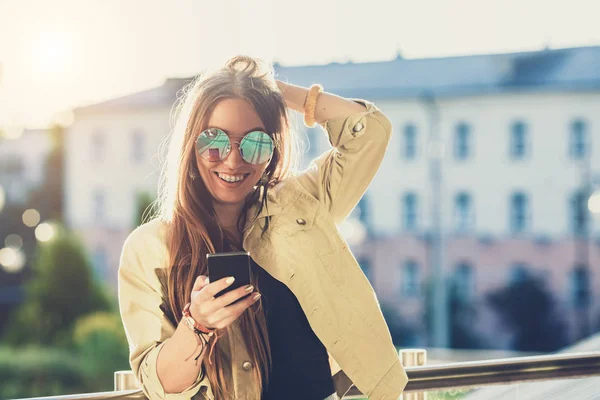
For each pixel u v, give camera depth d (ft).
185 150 5.74
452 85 118.01
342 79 124.36
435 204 110.83
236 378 5.58
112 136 123.34
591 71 114.21
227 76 5.79
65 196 125.49
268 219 6.06
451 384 7.29
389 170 112.47
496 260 109.50
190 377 5.17
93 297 113.19
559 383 7.79
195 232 5.61
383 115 6.50
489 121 109.60
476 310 109.09
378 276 111.65
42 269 113.60
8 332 112.57
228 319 4.96
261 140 5.62
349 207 6.49
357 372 6.03
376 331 6.12
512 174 108.99
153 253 5.64
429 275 110.22
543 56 119.34
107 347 108.06
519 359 7.64
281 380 5.76
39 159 127.34
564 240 107.45
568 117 107.76
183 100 5.95
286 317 5.90
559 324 107.04
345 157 6.39
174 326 5.53
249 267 4.96
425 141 111.55
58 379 104.53
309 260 6.01
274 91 5.94
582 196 106.83
